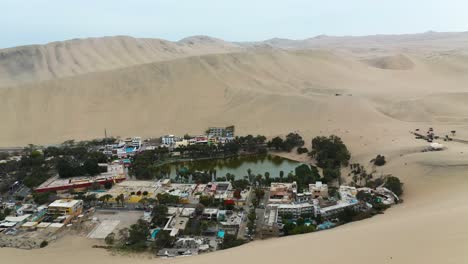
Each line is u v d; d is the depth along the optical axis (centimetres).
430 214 6209
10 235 9394
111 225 9894
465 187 9106
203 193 11788
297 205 10169
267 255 5553
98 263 7588
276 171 14325
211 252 7525
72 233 9525
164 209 10112
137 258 7944
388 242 4931
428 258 4028
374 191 10725
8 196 12512
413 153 12706
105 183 12825
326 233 7050
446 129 16112
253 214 9738
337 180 12656
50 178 13875
